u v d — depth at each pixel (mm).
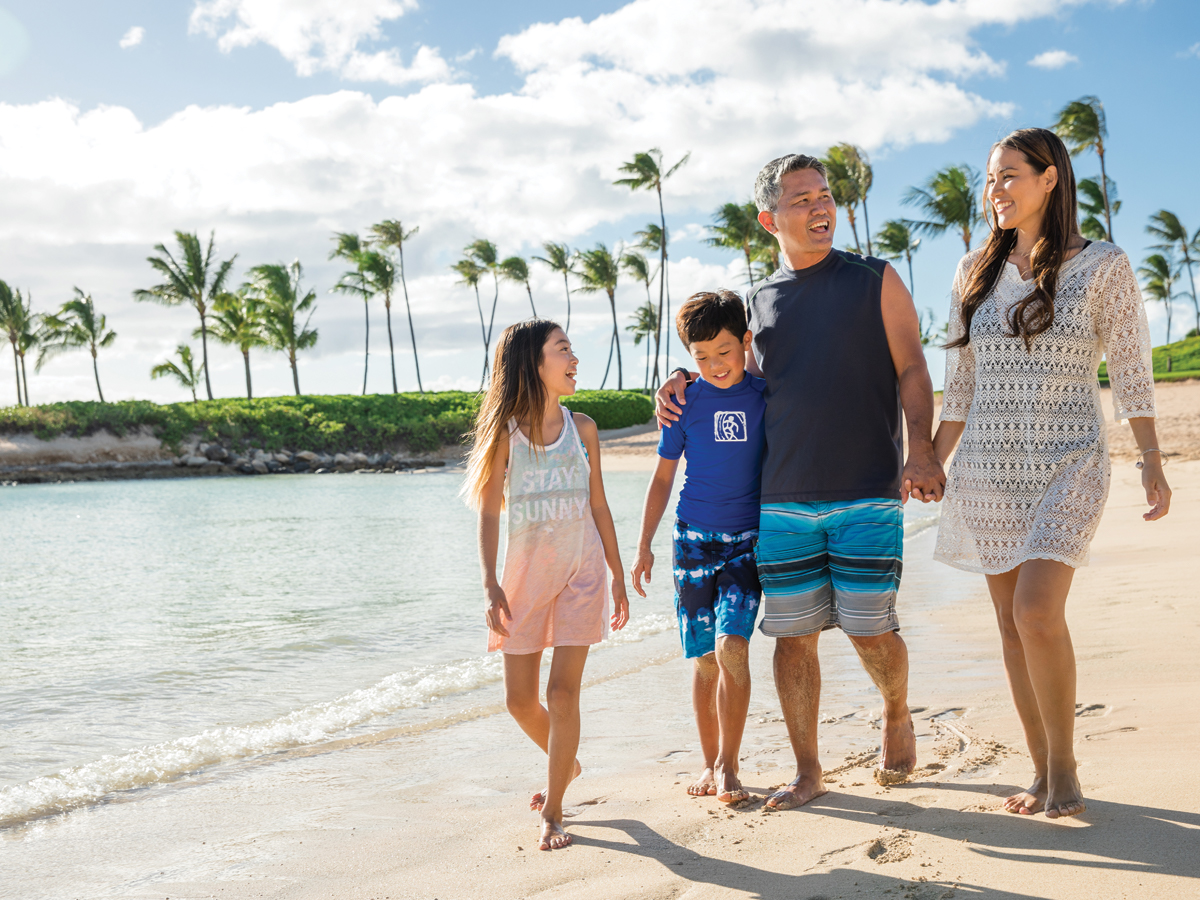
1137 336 2295
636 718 3805
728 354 2816
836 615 2719
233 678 4887
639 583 3006
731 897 1960
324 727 3865
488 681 4621
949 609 5789
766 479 2746
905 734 2717
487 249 52094
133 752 3568
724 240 41375
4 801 3004
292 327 46344
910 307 2672
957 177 37000
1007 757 2789
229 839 2602
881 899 1884
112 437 36594
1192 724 2877
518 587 2703
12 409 35750
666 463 2990
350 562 10156
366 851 2439
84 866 2441
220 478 35219
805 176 2699
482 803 2842
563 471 2721
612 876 2145
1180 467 13273
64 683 4828
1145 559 6637
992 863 2008
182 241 43625
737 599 2777
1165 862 1919
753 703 3943
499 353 2758
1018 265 2445
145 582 9102
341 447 40219
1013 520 2391
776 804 2518
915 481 2549
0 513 19688
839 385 2648
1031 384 2371
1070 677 2227
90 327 46656
